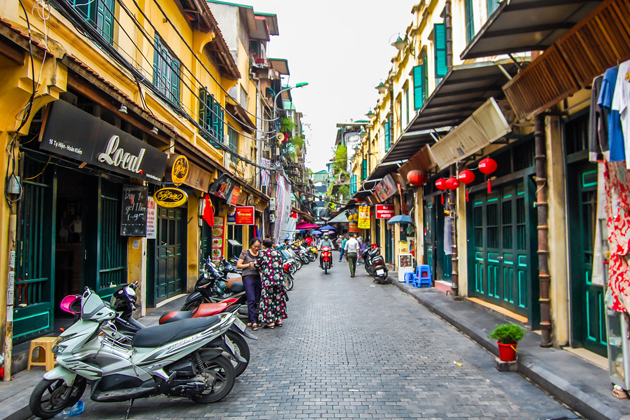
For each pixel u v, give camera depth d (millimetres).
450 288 10969
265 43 23719
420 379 4938
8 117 4605
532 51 5863
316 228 44438
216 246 14562
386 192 18469
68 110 5078
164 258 10664
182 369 4098
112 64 6891
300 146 35938
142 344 4156
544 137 5871
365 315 8961
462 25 8945
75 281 7777
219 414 4008
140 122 6934
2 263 4613
